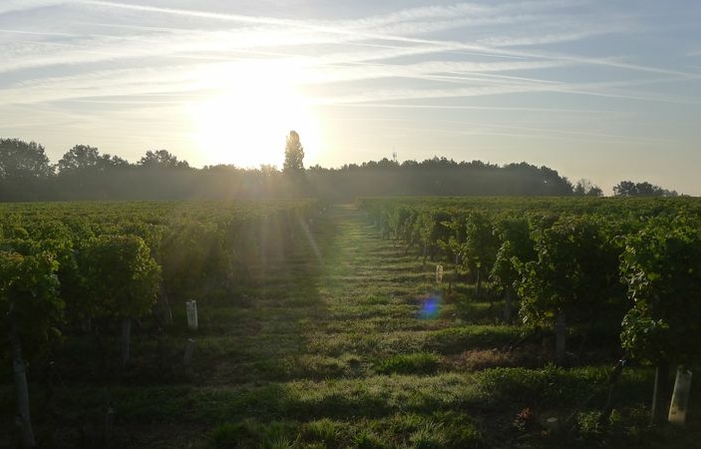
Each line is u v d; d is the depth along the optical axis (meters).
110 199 105.00
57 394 8.85
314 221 56.59
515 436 7.46
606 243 9.70
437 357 10.70
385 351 11.27
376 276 21.20
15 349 7.10
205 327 13.24
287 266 24.30
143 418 8.00
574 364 10.14
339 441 7.23
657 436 7.14
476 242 15.73
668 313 7.00
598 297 9.86
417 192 126.31
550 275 9.77
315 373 9.95
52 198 96.19
